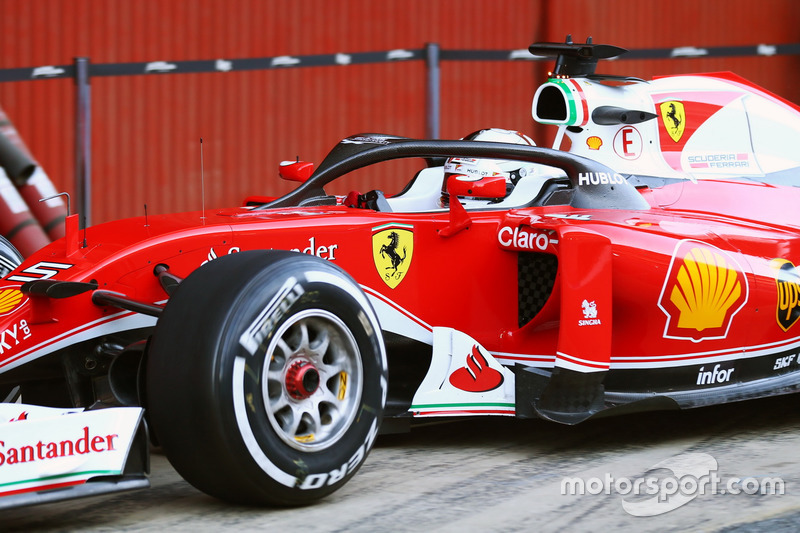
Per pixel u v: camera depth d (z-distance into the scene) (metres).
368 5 14.95
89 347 6.08
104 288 6.05
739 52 19.23
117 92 13.09
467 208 7.70
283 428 5.49
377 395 5.86
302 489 5.46
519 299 7.41
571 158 7.75
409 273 7.09
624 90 8.60
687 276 7.34
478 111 16.17
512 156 7.48
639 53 17.88
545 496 5.89
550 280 7.34
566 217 7.29
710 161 9.00
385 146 7.38
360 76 14.98
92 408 5.75
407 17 15.34
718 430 7.61
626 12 17.59
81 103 12.78
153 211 13.44
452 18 15.76
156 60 13.32
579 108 8.29
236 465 5.22
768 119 9.41
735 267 7.57
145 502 5.72
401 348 7.16
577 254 6.83
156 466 6.49
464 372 6.99
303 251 6.69
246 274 5.41
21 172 12.46
